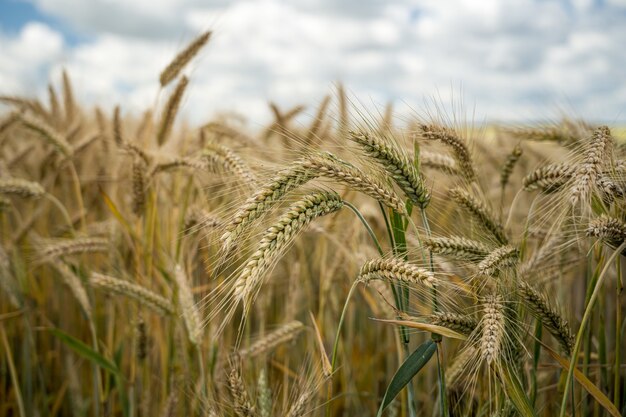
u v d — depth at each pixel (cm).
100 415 84
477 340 48
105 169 104
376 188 47
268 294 82
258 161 61
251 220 45
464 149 57
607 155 50
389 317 63
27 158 126
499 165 98
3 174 98
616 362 53
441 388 50
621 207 50
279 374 81
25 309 86
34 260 92
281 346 78
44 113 125
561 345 52
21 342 102
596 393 48
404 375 49
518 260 50
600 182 48
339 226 85
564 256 62
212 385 64
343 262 80
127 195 90
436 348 49
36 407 88
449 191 55
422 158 62
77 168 112
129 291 68
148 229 77
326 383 74
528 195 98
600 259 54
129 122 115
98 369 77
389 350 88
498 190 99
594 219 48
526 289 50
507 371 47
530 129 67
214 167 66
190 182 76
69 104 124
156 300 69
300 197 49
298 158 50
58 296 104
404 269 45
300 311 91
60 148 94
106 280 68
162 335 78
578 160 52
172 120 79
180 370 75
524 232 55
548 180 54
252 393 63
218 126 86
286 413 55
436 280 44
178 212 80
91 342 95
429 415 76
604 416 57
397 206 47
